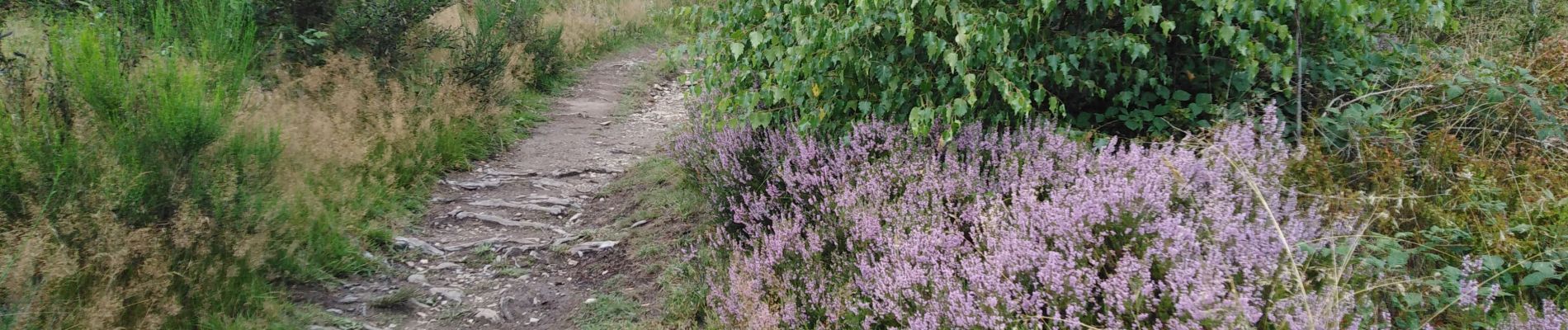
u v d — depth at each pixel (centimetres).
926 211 364
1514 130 392
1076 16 410
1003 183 370
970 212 349
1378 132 383
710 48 462
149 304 334
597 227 529
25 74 446
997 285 284
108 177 378
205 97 505
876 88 434
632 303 415
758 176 476
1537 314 278
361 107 632
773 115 470
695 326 383
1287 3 367
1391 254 302
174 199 390
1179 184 323
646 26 1346
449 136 652
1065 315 285
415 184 586
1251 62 374
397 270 456
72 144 405
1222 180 324
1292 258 273
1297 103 392
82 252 344
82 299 330
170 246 370
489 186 617
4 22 666
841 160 408
